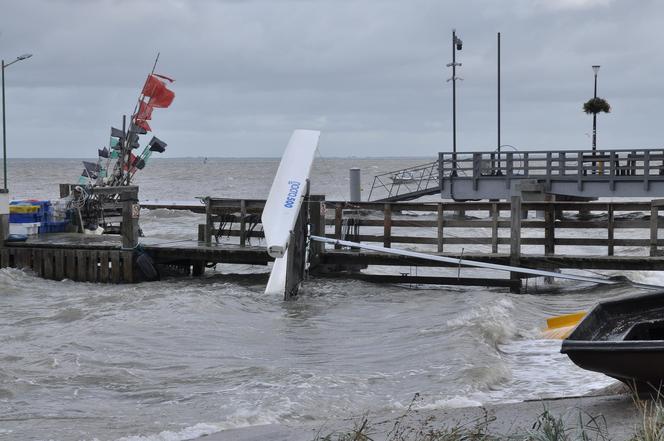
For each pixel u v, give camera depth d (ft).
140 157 98.99
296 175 67.21
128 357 45.24
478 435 26.43
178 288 70.13
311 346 49.08
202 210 148.05
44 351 46.06
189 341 49.62
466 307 59.72
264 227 65.05
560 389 38.14
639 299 35.50
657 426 24.67
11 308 61.46
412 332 52.11
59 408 35.37
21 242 78.18
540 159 116.16
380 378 40.27
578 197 122.72
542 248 101.86
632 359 29.17
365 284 72.13
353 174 123.65
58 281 74.90
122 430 31.27
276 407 34.81
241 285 72.84
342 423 31.83
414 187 222.48
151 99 98.78
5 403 36.14
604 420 27.45
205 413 34.30
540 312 60.90
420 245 104.99
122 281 74.18
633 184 111.45
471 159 119.85
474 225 72.02
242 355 46.29
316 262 73.51
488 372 40.45
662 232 114.21
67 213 86.84
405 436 28.53
